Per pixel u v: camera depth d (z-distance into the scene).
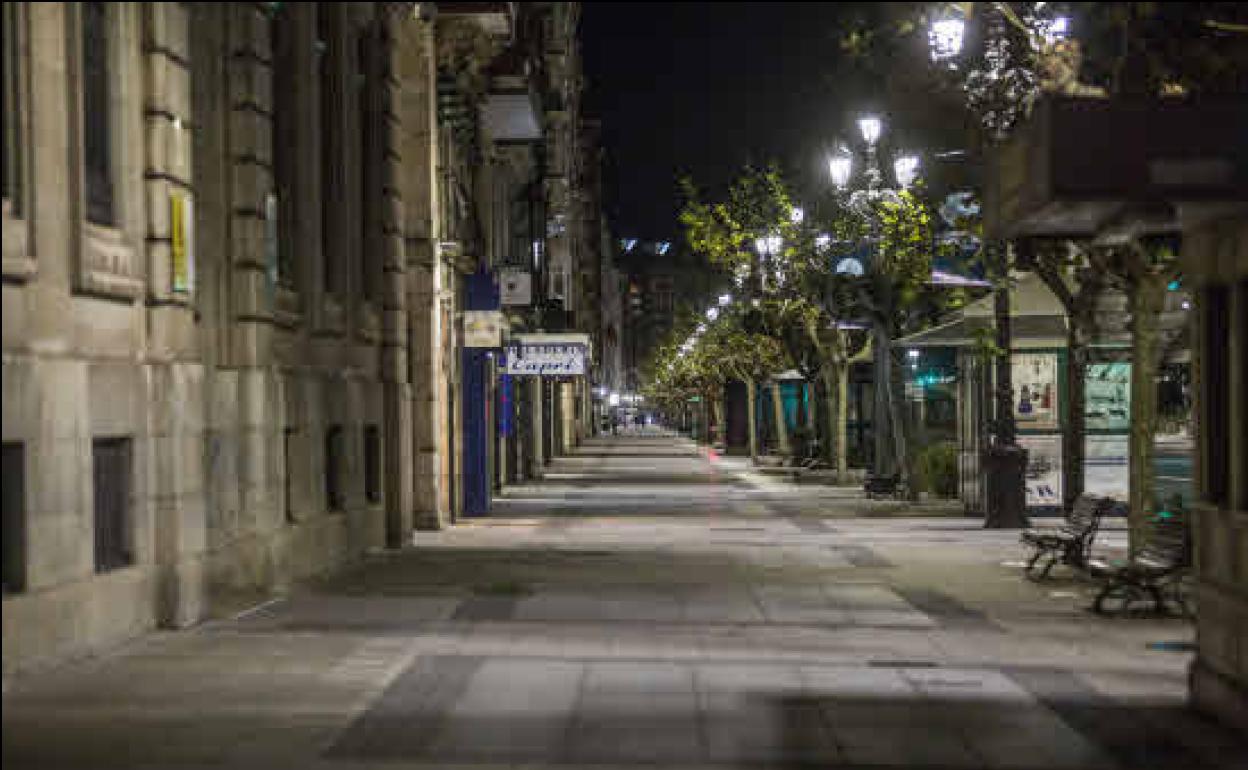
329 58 18.69
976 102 17.09
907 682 10.28
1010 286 19.53
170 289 11.95
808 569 17.88
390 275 21.27
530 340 35.22
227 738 8.15
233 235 14.49
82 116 10.55
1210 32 12.09
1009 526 23.89
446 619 13.12
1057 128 8.38
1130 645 12.16
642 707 9.23
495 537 23.14
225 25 14.33
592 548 20.89
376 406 20.53
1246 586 8.80
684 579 16.72
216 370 14.29
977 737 8.61
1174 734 8.78
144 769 7.43
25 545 9.54
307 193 17.00
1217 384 9.79
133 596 11.38
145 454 11.72
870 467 39.69
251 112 14.42
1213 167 8.35
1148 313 14.82
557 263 63.47
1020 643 12.19
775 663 10.98
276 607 13.84
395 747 8.04
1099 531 23.72
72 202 10.44
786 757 8.00
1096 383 25.05
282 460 15.41
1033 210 8.75
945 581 16.62
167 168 11.94
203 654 10.84
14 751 7.73
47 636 9.79
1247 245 8.96
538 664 10.75
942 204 18.45
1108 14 10.38
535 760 7.82
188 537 12.27
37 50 9.91
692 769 7.70
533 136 36.56
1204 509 9.72
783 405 65.56
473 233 33.25
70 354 10.24
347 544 18.28
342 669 10.37
